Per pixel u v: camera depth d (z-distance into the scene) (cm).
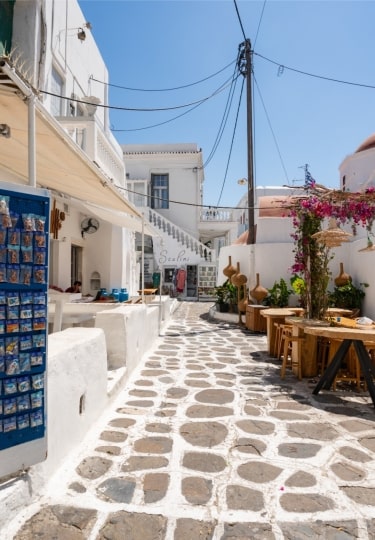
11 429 274
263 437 418
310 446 399
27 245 285
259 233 1502
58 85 1017
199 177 2789
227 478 333
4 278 271
